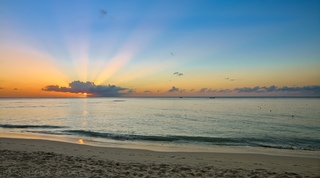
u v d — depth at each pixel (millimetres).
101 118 46250
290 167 11008
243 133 26547
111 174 8531
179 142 19984
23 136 21859
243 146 18547
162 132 27547
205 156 13391
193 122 38375
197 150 16250
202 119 43281
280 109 70562
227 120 40906
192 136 23281
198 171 9414
